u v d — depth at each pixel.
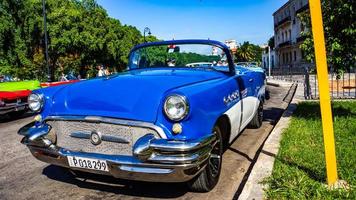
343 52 5.48
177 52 5.02
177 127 3.10
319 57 3.44
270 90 16.20
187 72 4.41
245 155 5.17
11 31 25.75
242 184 4.06
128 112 3.26
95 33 29.41
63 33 26.66
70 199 3.77
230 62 4.88
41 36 26.78
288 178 3.72
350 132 5.52
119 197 3.76
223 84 4.11
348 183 3.53
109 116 3.29
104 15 32.28
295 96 11.55
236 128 4.64
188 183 3.69
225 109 3.93
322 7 5.46
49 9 26.56
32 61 27.11
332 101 9.38
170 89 3.36
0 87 9.38
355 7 5.13
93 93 3.54
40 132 3.62
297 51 51.19
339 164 4.03
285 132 5.77
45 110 3.77
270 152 4.73
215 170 3.87
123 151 3.32
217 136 3.83
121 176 3.33
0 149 6.16
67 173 4.58
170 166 3.08
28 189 4.09
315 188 3.43
